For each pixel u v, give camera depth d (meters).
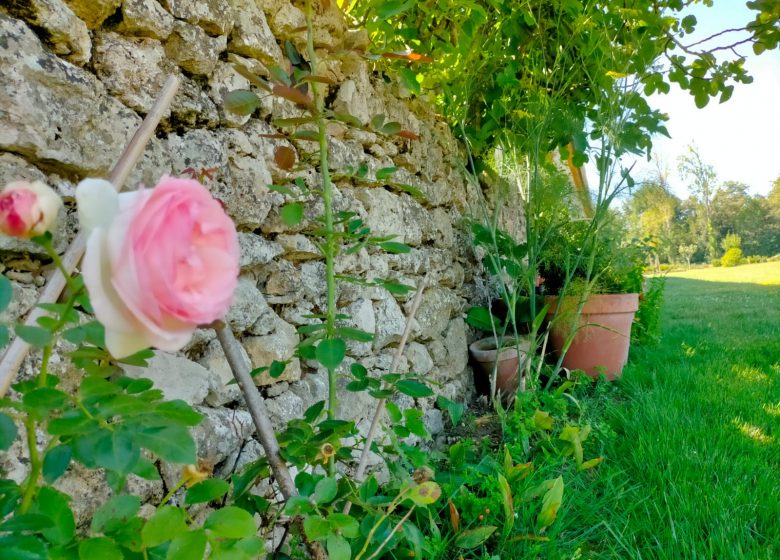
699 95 3.28
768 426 2.64
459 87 2.93
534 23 2.85
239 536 0.72
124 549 0.70
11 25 0.94
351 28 2.28
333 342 1.17
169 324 0.48
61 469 0.61
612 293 3.50
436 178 3.00
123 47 1.18
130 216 0.46
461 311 3.15
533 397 2.64
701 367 3.78
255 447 1.47
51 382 0.72
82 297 0.67
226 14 1.47
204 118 1.39
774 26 2.84
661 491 1.94
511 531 1.68
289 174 1.73
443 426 2.67
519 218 4.50
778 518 1.79
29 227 0.50
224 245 0.54
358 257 2.06
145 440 0.58
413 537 1.16
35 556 0.54
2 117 0.91
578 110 3.34
